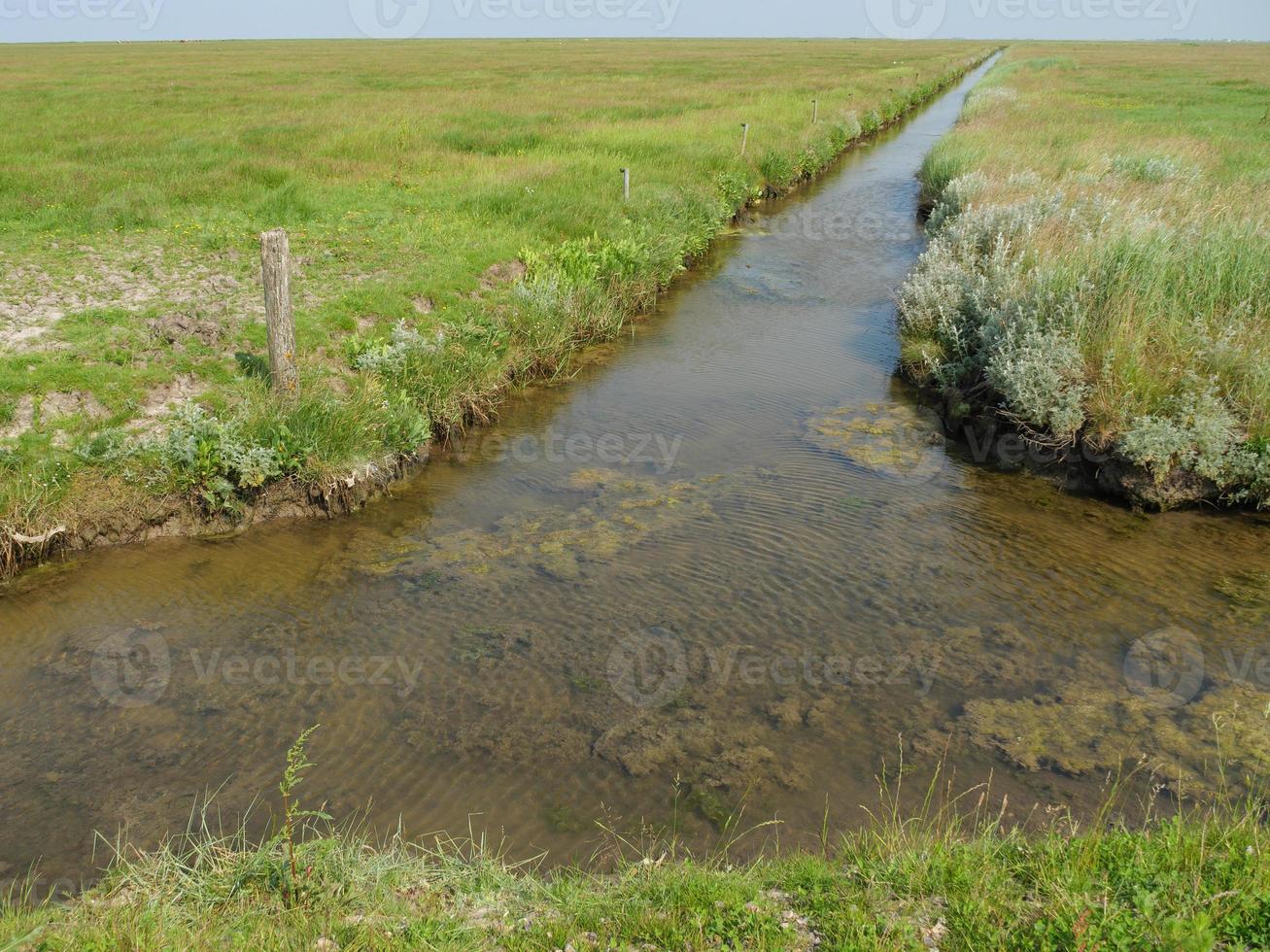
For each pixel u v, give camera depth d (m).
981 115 30.80
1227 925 3.34
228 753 5.21
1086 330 9.45
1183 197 14.60
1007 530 7.81
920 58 76.44
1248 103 33.66
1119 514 8.15
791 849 4.48
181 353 9.17
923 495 8.47
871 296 14.99
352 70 50.72
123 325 9.68
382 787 4.95
